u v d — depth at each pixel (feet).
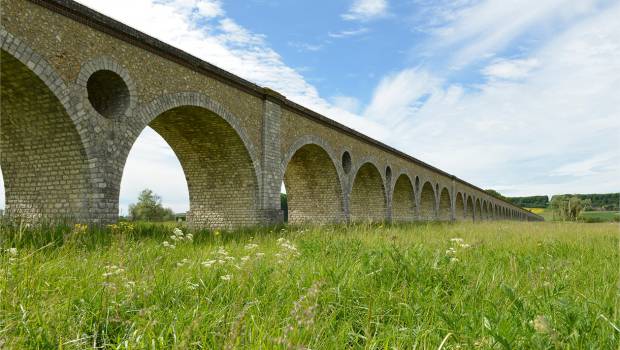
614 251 27.68
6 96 39.63
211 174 66.44
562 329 9.93
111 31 42.98
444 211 171.01
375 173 106.52
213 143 63.36
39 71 36.81
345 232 38.65
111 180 42.06
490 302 11.78
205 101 54.44
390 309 12.70
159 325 10.81
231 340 8.91
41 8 37.29
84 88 40.34
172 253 22.24
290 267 17.22
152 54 47.62
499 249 27.30
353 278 15.44
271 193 65.82
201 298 12.90
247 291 13.75
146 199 187.01
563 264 19.89
